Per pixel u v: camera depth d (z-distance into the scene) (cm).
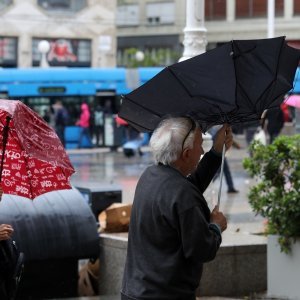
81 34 8731
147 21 9662
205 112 734
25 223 1359
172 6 9531
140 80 5794
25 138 762
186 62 690
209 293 1319
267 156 1198
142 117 746
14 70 5550
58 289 1412
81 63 8750
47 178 809
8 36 8338
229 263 1332
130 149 4822
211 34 8931
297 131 2358
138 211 699
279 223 1203
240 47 682
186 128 704
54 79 5644
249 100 717
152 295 682
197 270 695
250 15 8725
